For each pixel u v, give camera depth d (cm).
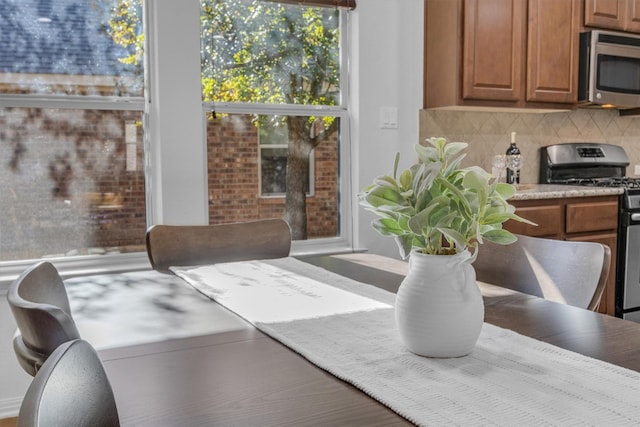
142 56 262
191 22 263
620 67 352
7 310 235
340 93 311
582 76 345
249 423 64
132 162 263
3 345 235
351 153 312
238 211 288
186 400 70
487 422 63
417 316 83
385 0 309
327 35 305
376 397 70
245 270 151
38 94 244
